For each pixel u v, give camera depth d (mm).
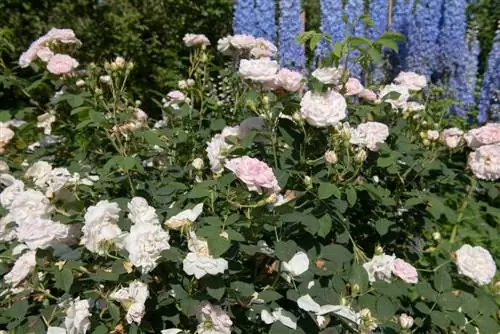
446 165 2080
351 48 1798
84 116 2043
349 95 1962
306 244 1538
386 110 2094
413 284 1655
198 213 1382
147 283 1424
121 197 1786
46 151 2141
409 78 2369
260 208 1382
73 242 1532
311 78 1697
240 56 2428
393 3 6039
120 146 1879
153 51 5410
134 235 1274
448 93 5473
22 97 4973
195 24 5652
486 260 1569
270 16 5062
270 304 1419
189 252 1363
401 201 1892
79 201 1491
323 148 1674
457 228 2344
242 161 1340
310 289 1436
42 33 4996
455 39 5441
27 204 1517
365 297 1441
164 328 1470
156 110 5508
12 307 1449
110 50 5156
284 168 1619
